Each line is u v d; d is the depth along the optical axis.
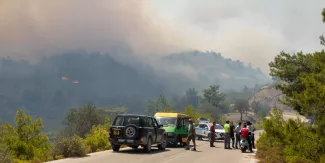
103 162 15.10
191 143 30.11
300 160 12.45
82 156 17.27
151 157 17.62
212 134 27.66
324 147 12.50
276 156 15.27
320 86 12.68
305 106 13.07
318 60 14.90
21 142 16.59
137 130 19.28
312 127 12.99
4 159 12.73
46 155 16.88
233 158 18.83
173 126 25.64
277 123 15.34
